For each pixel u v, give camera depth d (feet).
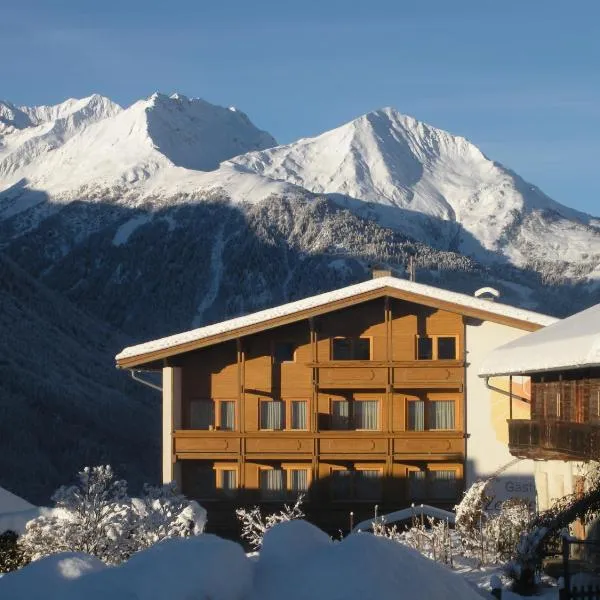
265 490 140.67
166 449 140.15
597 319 82.53
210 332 140.56
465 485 139.03
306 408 142.31
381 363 140.87
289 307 141.08
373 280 142.00
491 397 140.26
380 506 139.03
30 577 25.21
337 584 24.54
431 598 24.64
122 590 24.26
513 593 69.41
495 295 151.64
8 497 121.49
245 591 24.88
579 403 90.48
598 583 69.46
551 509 77.00
